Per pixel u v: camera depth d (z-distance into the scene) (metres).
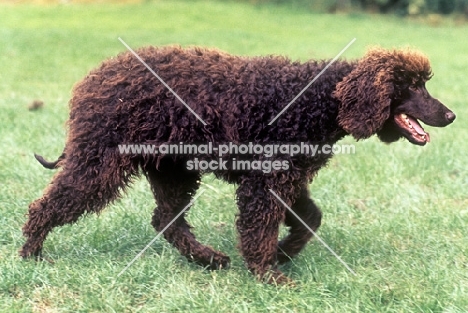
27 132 8.30
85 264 4.97
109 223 5.69
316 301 4.43
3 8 24.55
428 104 4.70
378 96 4.52
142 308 4.36
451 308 4.29
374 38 21.81
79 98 4.75
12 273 4.64
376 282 4.74
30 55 15.39
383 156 7.88
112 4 27.12
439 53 18.89
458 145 8.36
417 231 5.75
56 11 24.28
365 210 6.32
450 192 6.79
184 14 25.14
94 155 4.67
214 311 4.27
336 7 29.06
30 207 4.89
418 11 28.06
